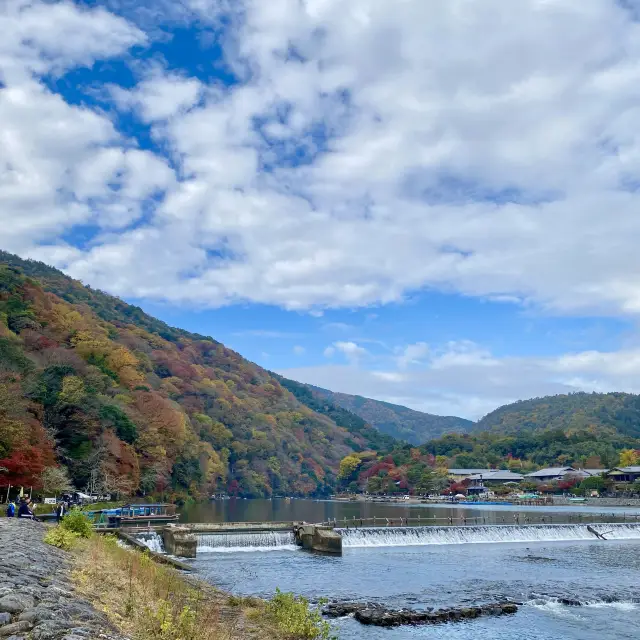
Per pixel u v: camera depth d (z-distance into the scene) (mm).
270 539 64625
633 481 174000
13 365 100688
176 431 144000
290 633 24312
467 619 34188
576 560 58406
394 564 54062
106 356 152750
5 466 72188
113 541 38156
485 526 75125
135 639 14898
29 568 19750
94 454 101688
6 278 148000
